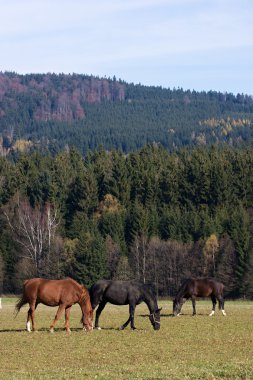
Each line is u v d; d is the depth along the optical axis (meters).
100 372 20.44
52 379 19.41
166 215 105.94
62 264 93.44
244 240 89.56
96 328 31.92
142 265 97.12
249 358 23.05
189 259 94.56
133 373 20.19
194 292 39.94
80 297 30.48
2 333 29.83
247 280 86.44
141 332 30.20
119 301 31.61
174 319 36.88
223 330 30.97
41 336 28.64
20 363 22.52
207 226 100.19
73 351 24.70
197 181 114.56
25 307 53.78
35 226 101.75
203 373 19.91
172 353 24.20
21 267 94.19
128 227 105.75
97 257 93.25
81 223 104.88
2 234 101.75
